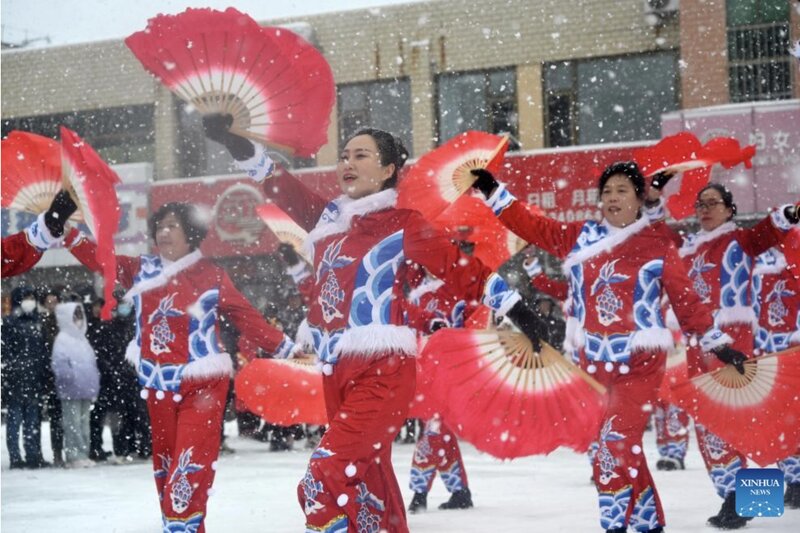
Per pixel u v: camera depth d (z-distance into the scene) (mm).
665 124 16438
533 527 5895
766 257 7371
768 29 17141
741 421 5328
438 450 6582
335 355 3902
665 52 18031
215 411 4945
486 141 4660
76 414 10430
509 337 4113
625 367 4996
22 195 4594
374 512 3910
